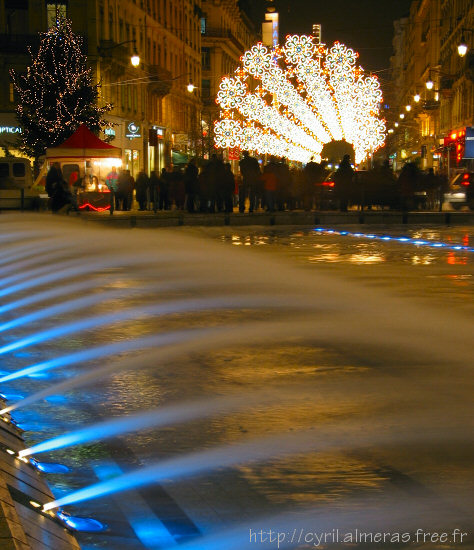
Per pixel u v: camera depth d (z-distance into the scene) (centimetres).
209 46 11444
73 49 4719
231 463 504
